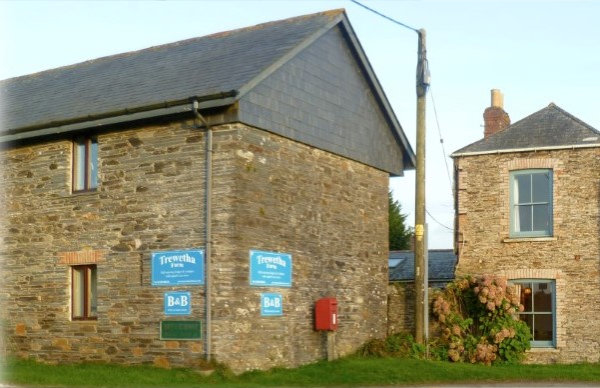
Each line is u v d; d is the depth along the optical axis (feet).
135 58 79.25
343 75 75.72
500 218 83.15
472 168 84.64
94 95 71.05
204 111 62.34
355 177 76.84
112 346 64.54
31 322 69.05
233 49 71.56
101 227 66.13
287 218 66.90
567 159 81.76
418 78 76.79
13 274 70.44
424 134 77.30
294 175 68.08
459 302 81.46
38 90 79.77
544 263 81.35
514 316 80.94
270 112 65.05
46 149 69.87
